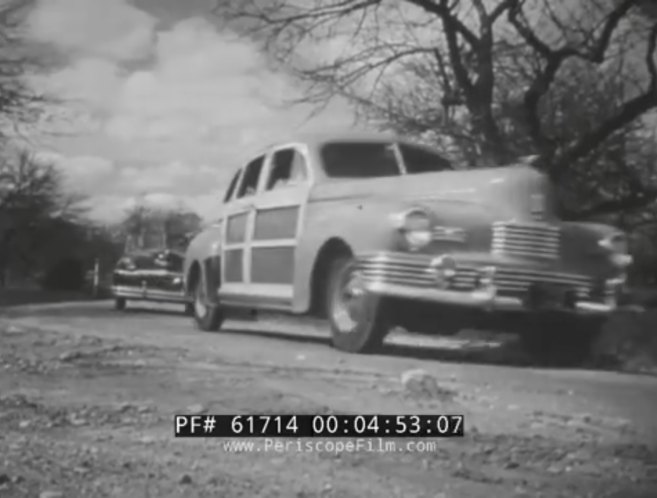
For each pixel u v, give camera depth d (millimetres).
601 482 5047
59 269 43844
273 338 12047
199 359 8898
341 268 9945
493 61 18062
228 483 4844
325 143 11023
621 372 9734
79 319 15875
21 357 8703
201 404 6562
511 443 5844
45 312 18562
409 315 9492
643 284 18750
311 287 10406
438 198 9539
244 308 12172
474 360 10148
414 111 18297
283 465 5246
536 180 9617
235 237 12312
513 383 8211
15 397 6707
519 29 16500
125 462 5137
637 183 18172
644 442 5945
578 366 10383
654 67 16781
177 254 20500
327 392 7184
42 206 46125
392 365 8836
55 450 5316
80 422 6039
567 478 5117
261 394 7000
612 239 9828
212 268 13008
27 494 4434
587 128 18469
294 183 11070
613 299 9852
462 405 6930
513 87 18641
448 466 5297
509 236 9367
